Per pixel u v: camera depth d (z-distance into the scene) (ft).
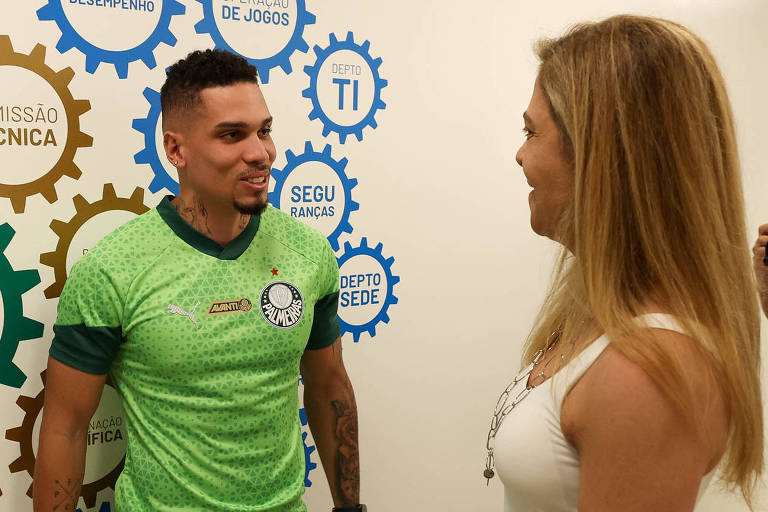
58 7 3.80
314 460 5.14
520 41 5.84
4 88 3.69
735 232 2.22
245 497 3.65
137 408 3.57
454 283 5.79
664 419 1.95
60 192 3.94
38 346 3.97
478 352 6.03
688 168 2.10
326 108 4.91
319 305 4.10
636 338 2.02
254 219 3.79
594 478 2.10
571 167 2.42
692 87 2.11
